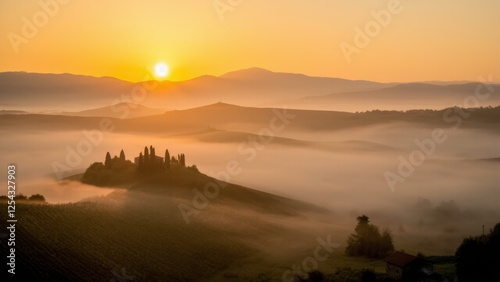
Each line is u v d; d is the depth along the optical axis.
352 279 89.75
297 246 126.94
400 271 88.69
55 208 124.88
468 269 84.75
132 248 108.50
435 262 101.81
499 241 86.75
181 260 106.25
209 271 102.50
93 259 97.25
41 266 88.62
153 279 93.56
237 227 139.62
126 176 189.25
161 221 132.38
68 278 86.44
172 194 169.50
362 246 116.56
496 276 83.00
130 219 129.12
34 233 102.75
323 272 97.75
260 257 115.00
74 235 108.06
